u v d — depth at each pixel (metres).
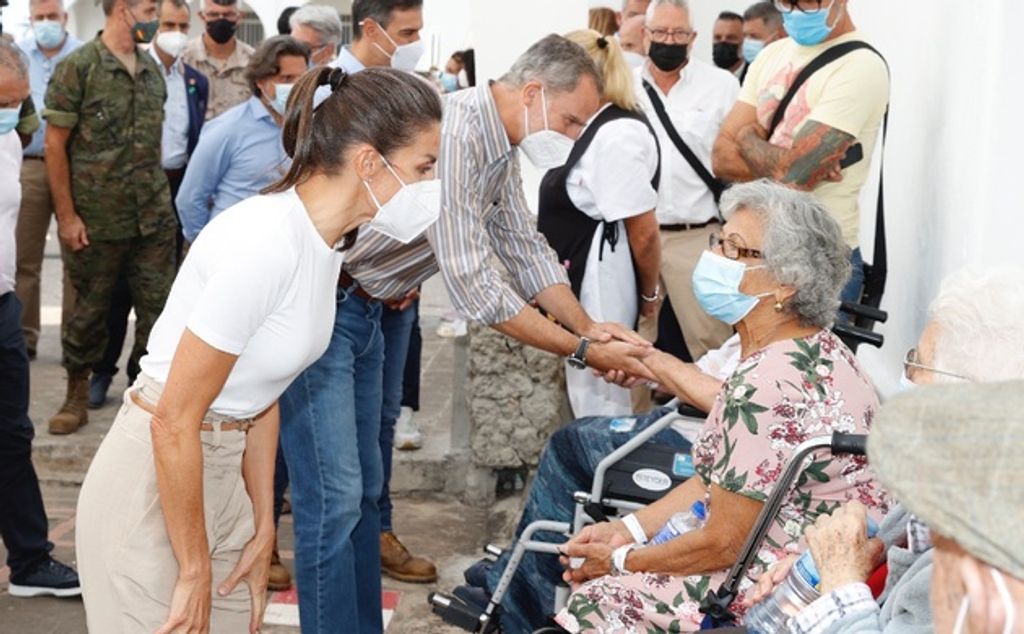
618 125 4.35
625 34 5.68
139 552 2.53
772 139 4.13
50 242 12.40
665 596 2.90
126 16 5.80
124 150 5.85
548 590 3.71
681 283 5.00
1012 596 1.33
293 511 3.42
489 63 5.54
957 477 1.28
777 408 2.66
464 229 3.55
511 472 5.48
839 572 2.24
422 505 5.50
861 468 2.69
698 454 2.92
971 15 3.42
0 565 4.75
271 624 4.32
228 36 7.09
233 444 2.60
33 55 7.05
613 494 3.44
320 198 2.55
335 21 5.94
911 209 4.22
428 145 2.59
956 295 2.24
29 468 4.38
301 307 2.50
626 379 3.75
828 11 3.85
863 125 3.94
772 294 2.80
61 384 6.76
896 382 4.22
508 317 3.64
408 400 5.71
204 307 2.36
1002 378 2.18
